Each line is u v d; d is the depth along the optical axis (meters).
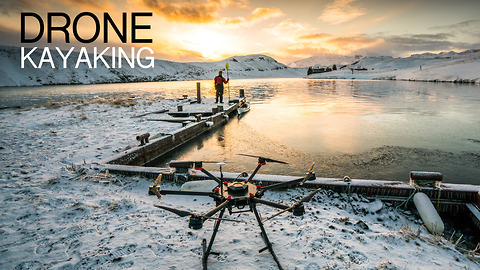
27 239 3.26
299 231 3.36
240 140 10.53
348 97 26.91
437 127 11.93
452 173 6.82
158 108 17.92
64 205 4.31
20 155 7.26
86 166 6.24
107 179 5.64
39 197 4.57
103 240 3.23
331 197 4.88
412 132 11.07
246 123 14.11
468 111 16.27
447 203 4.70
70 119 13.08
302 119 14.68
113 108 17.91
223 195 2.23
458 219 4.60
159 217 3.95
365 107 18.95
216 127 13.39
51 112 15.70
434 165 7.36
